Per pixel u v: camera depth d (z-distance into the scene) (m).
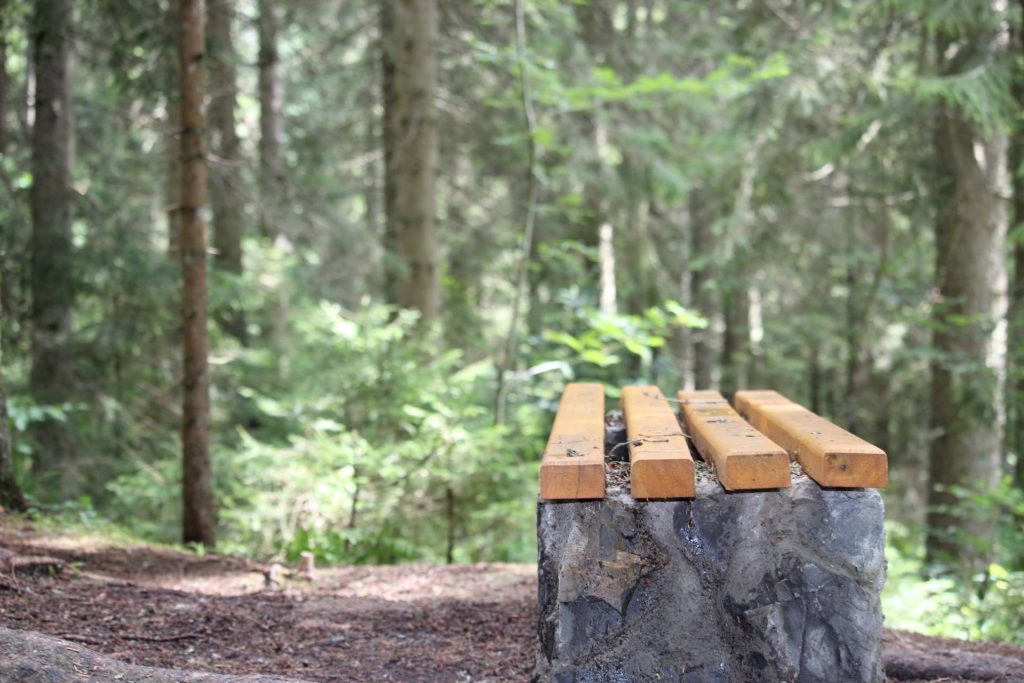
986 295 10.11
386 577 4.94
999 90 8.64
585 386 4.64
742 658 2.39
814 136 11.95
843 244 14.75
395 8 10.55
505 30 10.45
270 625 3.85
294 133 13.05
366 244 10.66
